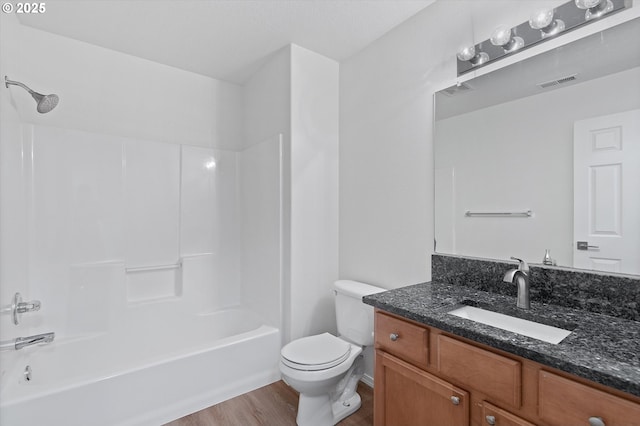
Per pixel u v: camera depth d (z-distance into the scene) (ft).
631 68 3.67
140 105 8.02
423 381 3.81
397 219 6.53
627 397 2.35
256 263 8.48
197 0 5.83
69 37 7.07
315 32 6.85
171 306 8.11
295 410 6.15
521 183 4.60
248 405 6.31
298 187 7.45
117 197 7.57
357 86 7.59
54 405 4.80
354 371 6.51
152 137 8.18
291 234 7.35
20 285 6.05
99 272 7.18
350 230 7.76
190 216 8.64
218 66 8.46
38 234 6.58
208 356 6.29
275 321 7.59
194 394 6.09
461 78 5.39
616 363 2.53
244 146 9.46
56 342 6.57
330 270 8.00
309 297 7.62
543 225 4.37
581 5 3.94
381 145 6.91
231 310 8.75
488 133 4.99
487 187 4.99
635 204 3.60
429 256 5.87
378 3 5.89
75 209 7.04
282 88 7.62
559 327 3.57
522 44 4.59
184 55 7.89
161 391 5.74
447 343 3.58
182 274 8.36
